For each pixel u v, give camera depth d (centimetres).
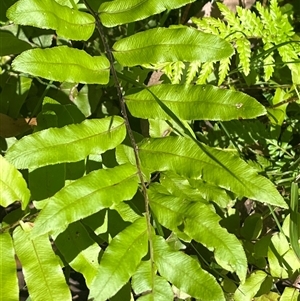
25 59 30
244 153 48
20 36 47
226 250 30
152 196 32
